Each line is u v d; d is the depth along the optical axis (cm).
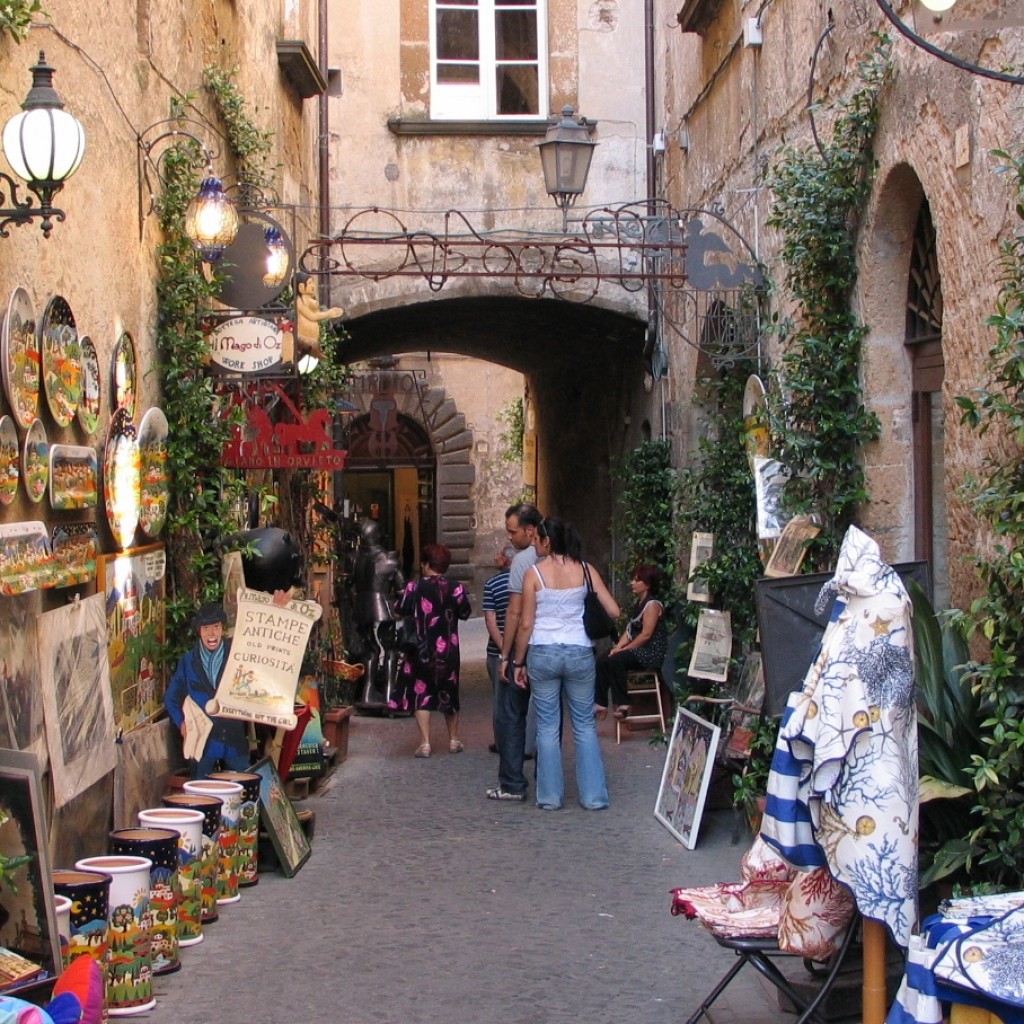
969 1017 388
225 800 702
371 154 1564
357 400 2797
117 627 704
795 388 824
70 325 621
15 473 545
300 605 768
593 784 943
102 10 699
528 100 1593
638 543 1459
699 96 1296
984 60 605
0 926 464
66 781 596
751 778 813
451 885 739
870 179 781
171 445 810
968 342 628
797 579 645
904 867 446
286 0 1327
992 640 534
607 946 631
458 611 1180
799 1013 490
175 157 833
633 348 1694
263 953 619
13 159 507
